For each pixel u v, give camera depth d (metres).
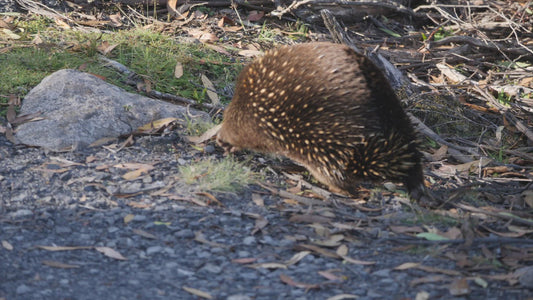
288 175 10.05
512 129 12.72
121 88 11.59
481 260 7.65
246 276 7.20
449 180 10.65
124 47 13.29
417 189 9.08
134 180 9.29
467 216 8.88
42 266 7.11
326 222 8.58
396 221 8.80
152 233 7.99
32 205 8.42
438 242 8.00
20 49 12.56
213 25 15.23
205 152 10.42
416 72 14.71
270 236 8.14
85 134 10.25
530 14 17.53
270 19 16.20
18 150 9.82
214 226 8.23
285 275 7.24
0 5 14.30
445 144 11.81
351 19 16.77
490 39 16.41
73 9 15.01
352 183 9.35
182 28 14.85
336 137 8.75
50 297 6.54
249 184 9.60
